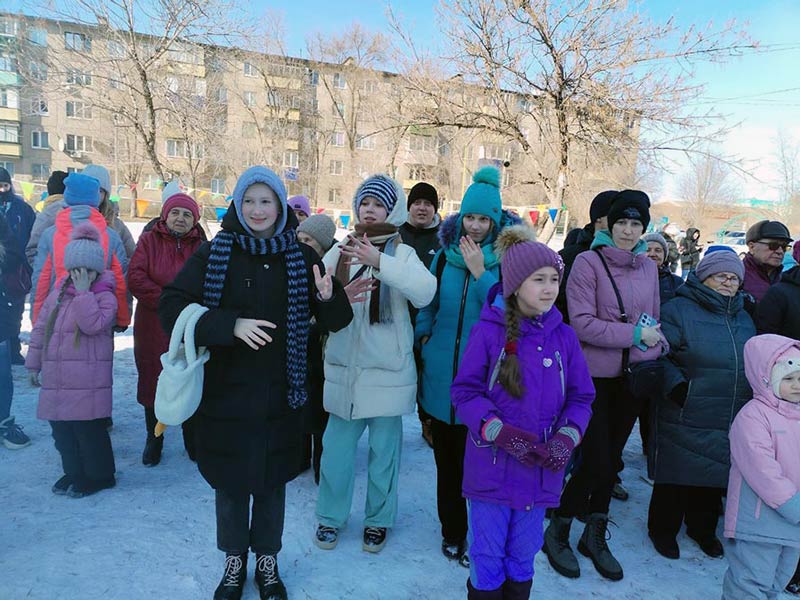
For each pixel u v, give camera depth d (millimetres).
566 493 2715
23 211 5434
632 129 13414
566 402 2193
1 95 36594
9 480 3209
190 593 2289
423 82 14344
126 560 2469
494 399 2121
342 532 2895
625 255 2758
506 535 2135
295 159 37594
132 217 25438
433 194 3994
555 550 2725
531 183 15461
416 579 2510
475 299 2629
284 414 2195
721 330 2812
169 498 3074
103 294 3061
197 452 2211
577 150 14148
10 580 2275
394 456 2729
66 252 3006
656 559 2848
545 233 13961
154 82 17016
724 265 2807
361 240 2518
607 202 3271
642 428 4262
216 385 2123
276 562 2330
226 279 2100
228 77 31250
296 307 2168
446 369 2633
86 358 2949
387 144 20422
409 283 2471
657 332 2643
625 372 2676
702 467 2773
